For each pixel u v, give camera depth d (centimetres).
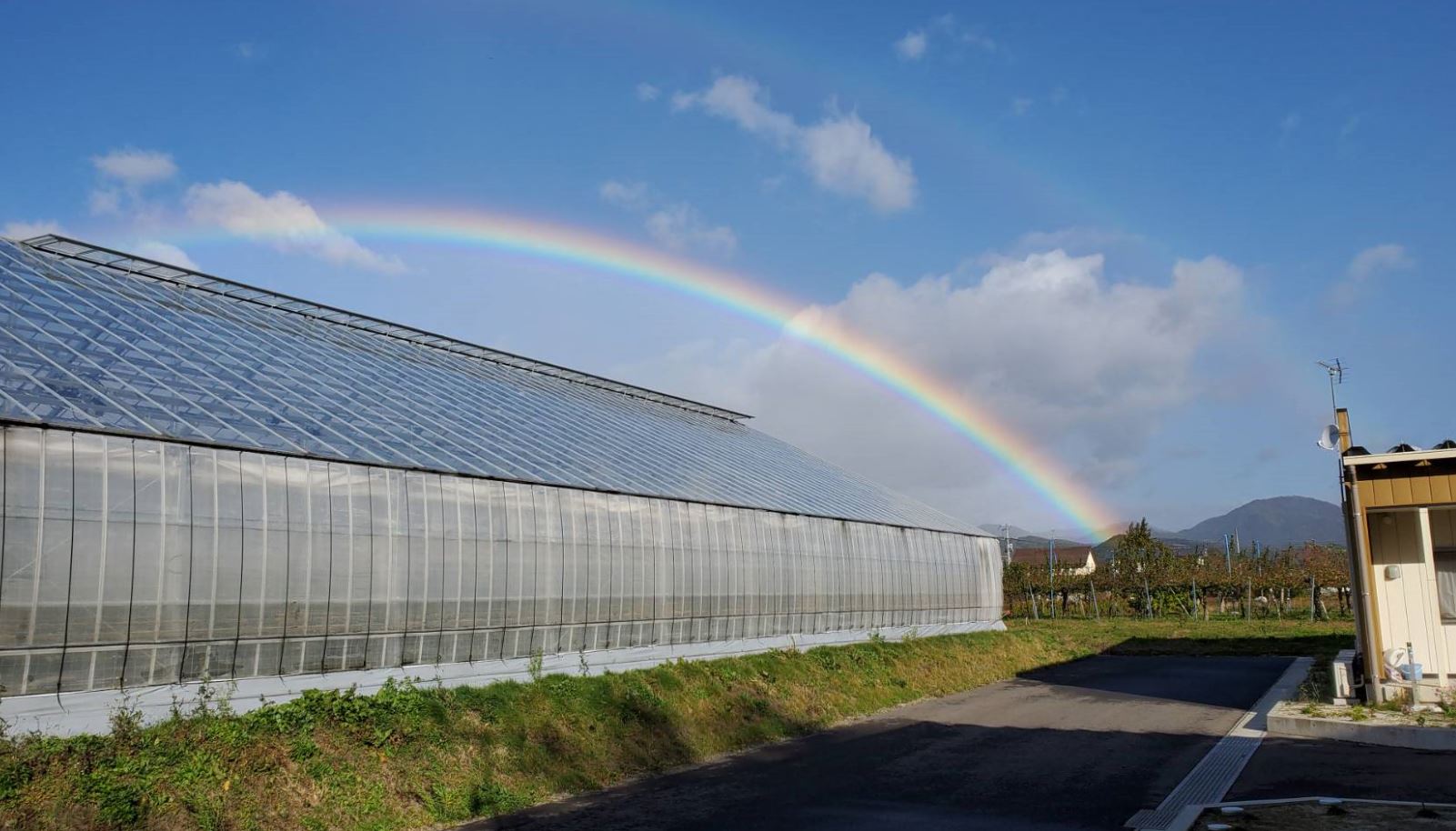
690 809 1733
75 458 1658
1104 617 7794
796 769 2072
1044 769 2019
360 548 2078
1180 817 1520
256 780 1572
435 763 1798
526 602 2433
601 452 3192
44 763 1422
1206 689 3238
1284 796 1681
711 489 3319
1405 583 2603
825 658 3194
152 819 1404
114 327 2391
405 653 2152
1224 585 7356
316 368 2803
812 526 3662
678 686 2531
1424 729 2059
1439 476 2366
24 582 1556
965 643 4194
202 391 2167
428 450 2416
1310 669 3603
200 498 1820
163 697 1708
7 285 2383
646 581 2816
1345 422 2602
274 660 1908
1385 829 1395
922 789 1859
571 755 2006
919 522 4550
